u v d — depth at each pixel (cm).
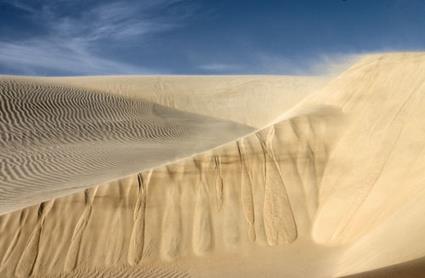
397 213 898
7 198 1356
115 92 4066
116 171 1689
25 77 3694
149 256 1077
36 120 2522
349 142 1198
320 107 1355
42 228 1110
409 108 1179
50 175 1661
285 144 1219
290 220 1110
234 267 996
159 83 4494
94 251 1087
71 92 3195
